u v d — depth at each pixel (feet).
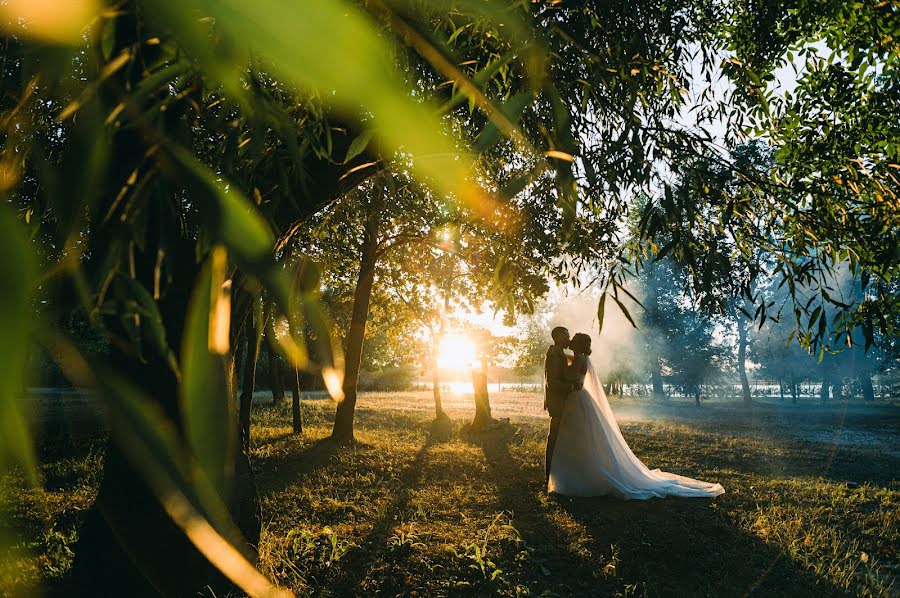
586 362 25.23
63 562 13.10
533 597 14.43
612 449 24.16
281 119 2.00
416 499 22.97
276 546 16.07
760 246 9.41
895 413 89.30
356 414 62.39
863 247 10.80
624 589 15.15
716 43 14.05
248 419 27.12
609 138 7.06
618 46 7.72
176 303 7.82
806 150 15.39
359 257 39.78
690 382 125.90
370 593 14.06
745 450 39.04
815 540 18.83
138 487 11.20
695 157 7.84
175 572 11.19
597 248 10.13
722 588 15.26
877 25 15.30
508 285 5.68
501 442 40.57
